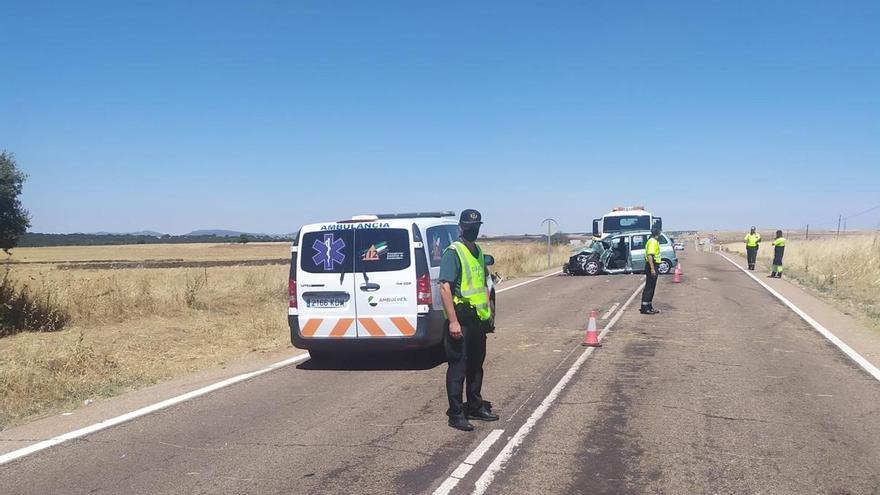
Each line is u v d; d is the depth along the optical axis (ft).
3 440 20.74
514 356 32.94
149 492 16.26
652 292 48.16
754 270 98.43
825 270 83.92
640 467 17.30
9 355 32.42
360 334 30.58
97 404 25.21
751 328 41.01
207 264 149.79
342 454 18.75
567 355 32.86
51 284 47.88
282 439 20.25
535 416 22.09
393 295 30.27
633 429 20.52
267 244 416.46
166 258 207.92
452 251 21.24
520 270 100.99
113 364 31.45
